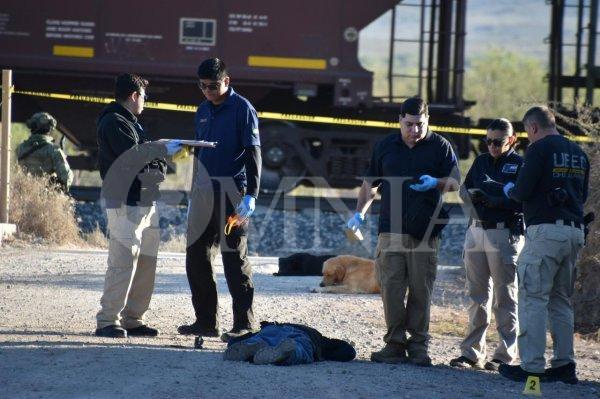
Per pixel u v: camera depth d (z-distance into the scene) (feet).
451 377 86.12
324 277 139.95
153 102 224.33
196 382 76.07
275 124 226.17
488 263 93.71
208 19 219.41
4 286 128.98
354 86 221.66
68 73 220.43
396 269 91.30
